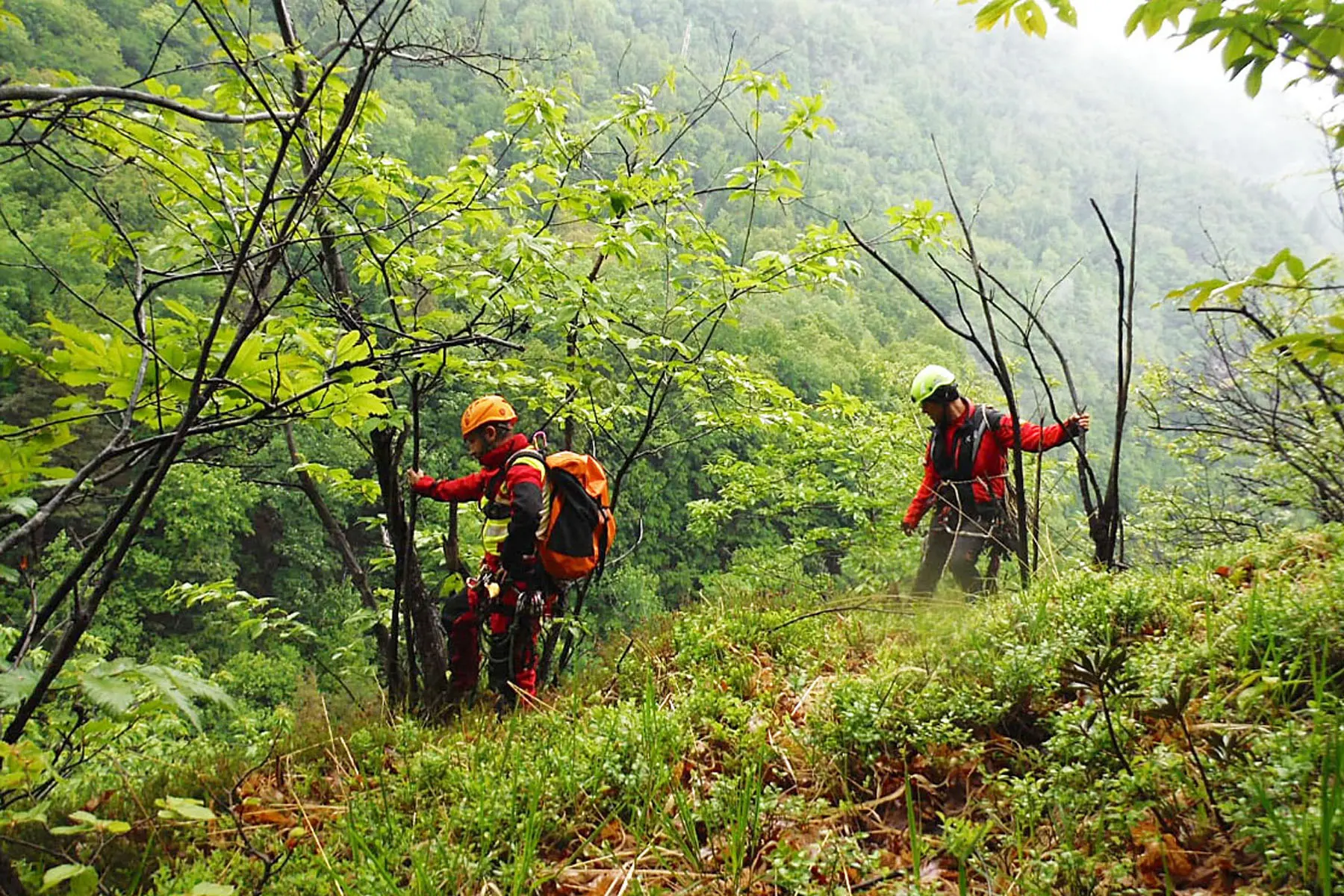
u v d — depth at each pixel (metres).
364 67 1.96
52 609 1.96
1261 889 1.80
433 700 4.86
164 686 1.54
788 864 2.20
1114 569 4.45
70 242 3.81
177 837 2.69
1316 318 2.55
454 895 2.29
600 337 5.05
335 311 4.36
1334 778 1.90
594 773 2.82
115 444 2.04
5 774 1.69
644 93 5.77
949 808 2.51
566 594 4.68
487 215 5.17
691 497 35.09
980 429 4.98
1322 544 3.59
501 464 4.39
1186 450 8.94
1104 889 1.93
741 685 3.71
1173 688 2.54
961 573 4.92
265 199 1.98
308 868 2.48
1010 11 1.78
